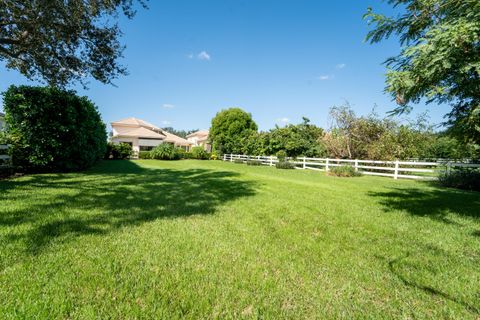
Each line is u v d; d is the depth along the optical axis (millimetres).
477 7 3576
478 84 4012
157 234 3301
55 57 7828
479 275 2479
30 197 4922
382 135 15398
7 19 6574
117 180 8148
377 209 5199
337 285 2256
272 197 6234
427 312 1924
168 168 14672
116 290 2023
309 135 22531
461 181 8734
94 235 3131
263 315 1835
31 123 8453
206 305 1904
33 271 2213
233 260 2652
